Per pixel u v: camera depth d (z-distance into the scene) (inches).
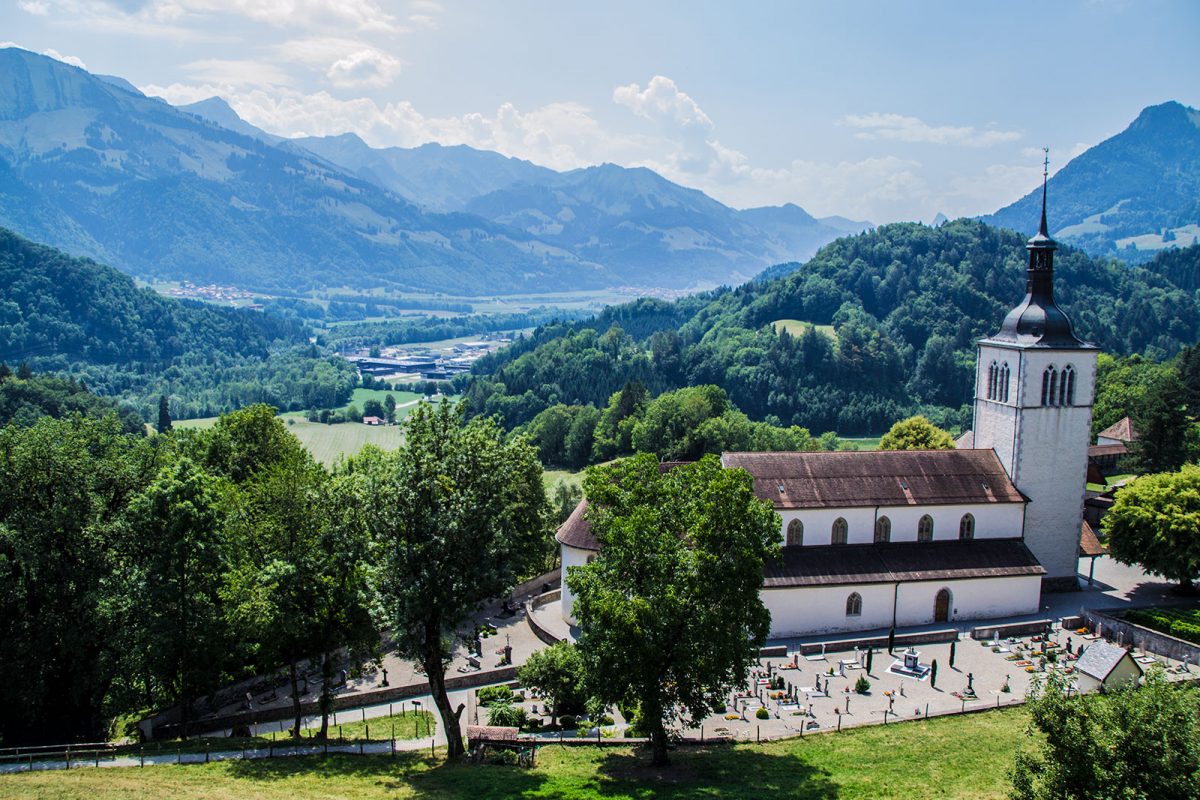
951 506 3826.3
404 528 2301.9
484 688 3147.1
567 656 2898.6
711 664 2222.0
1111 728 1619.1
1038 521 3991.1
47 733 2856.8
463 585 2273.6
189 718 2970.0
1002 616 3774.6
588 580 2332.7
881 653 3417.8
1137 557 3978.8
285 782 2140.7
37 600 2886.3
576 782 2182.6
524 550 4084.6
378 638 2696.9
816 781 2231.8
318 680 3339.1
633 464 2479.1
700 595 2239.2
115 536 2901.1
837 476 3818.9
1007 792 1990.7
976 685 3102.9
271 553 3029.0
